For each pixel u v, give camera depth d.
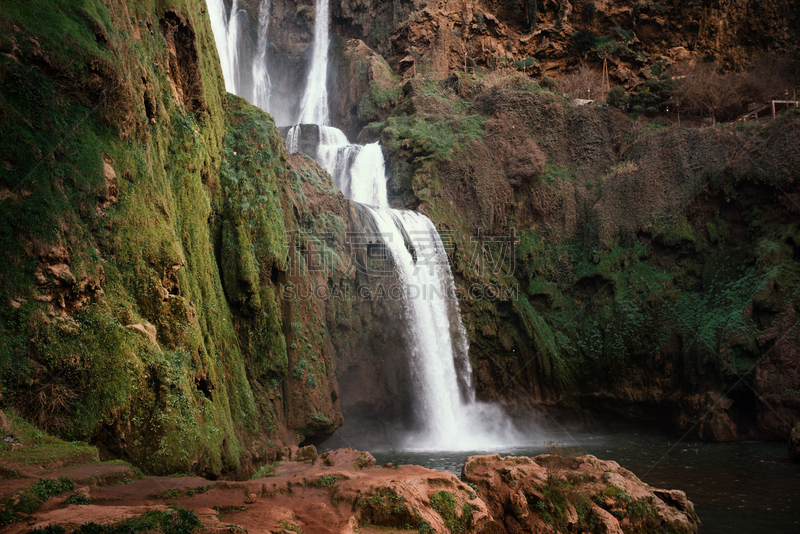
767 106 33.41
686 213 31.52
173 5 17.70
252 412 18.05
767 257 27.73
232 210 19.88
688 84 37.56
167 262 13.79
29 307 10.29
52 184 11.16
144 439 11.50
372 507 9.26
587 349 31.33
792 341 25.22
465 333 31.50
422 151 34.69
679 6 43.03
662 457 22.64
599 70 43.50
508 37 44.66
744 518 14.05
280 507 8.88
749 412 26.88
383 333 27.36
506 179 34.41
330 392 21.61
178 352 13.20
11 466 8.45
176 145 16.94
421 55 43.66
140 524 6.56
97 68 12.49
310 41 49.62
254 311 19.34
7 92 10.88
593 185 34.44
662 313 30.17
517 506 11.26
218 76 22.08
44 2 12.05
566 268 33.38
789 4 41.75
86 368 10.90
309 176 25.75
